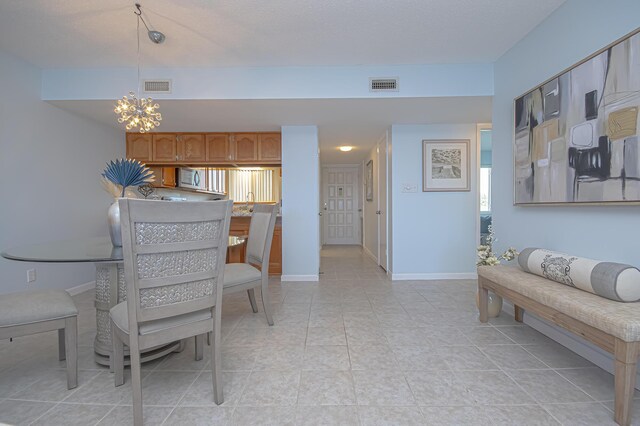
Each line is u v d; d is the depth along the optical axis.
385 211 4.48
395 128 3.96
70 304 1.62
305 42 2.51
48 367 1.81
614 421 1.32
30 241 2.90
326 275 4.29
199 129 4.12
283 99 3.00
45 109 3.04
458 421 1.33
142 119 2.46
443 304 2.94
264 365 1.82
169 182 4.52
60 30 2.32
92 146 3.68
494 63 2.89
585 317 1.41
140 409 1.26
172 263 1.30
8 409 1.43
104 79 2.97
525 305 1.88
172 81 2.97
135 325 1.24
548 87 2.08
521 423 1.32
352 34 2.40
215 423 1.33
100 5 2.02
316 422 1.33
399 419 1.35
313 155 3.96
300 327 2.39
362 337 2.20
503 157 2.73
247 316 2.65
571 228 1.96
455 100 3.05
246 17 2.17
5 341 2.17
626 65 1.54
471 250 3.97
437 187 3.95
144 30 2.32
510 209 2.62
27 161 2.87
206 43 2.51
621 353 1.26
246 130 4.16
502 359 1.87
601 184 1.67
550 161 2.06
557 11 2.08
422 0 2.00
